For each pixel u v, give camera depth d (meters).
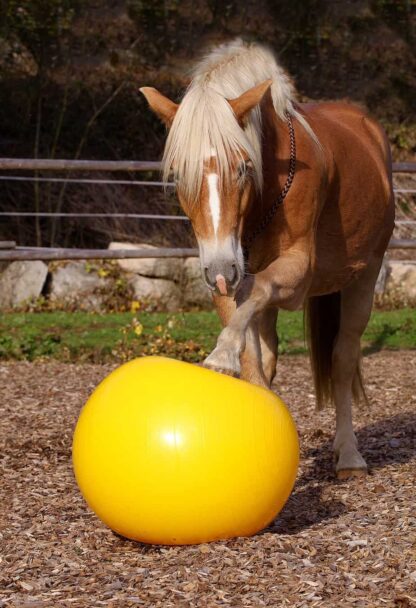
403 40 18.98
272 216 4.31
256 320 3.95
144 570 3.66
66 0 16.33
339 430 5.30
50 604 3.36
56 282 12.45
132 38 17.47
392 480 4.97
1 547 4.00
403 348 9.80
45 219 14.84
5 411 6.82
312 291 5.12
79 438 3.86
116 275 12.55
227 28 18.02
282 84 4.50
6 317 10.94
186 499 3.65
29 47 15.96
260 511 3.77
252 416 3.71
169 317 10.90
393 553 3.75
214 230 3.85
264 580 3.50
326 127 4.98
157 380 3.76
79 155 15.72
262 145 4.28
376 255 5.48
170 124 4.23
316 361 5.53
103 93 16.48
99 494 3.77
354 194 5.02
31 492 4.88
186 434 3.63
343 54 18.59
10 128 15.82
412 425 6.37
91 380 7.99
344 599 3.33
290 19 18.36
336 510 4.47
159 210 14.98
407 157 17.67
